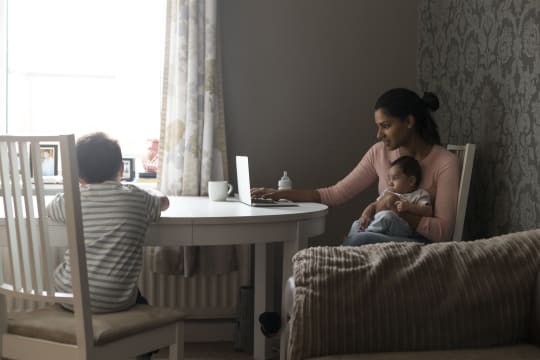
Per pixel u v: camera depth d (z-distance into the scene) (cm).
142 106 329
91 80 326
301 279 152
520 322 157
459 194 249
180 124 299
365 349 149
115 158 214
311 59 323
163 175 304
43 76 323
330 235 329
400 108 258
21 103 322
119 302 199
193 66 296
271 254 292
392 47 329
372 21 327
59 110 325
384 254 160
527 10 233
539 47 226
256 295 287
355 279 152
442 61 303
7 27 316
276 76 321
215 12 298
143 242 210
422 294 152
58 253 292
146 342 197
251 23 318
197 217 222
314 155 325
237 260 309
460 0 284
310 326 147
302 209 248
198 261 304
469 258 160
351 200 329
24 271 188
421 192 252
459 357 146
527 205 234
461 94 285
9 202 187
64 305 205
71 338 183
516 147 241
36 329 188
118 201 203
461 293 153
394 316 150
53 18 322
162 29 326
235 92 318
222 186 275
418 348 151
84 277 180
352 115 327
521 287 158
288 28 321
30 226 184
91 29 324
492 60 257
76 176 177
